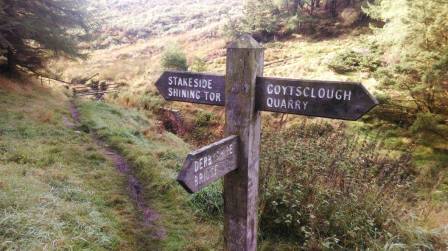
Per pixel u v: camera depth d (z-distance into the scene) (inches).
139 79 861.2
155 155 302.7
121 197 223.6
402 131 445.4
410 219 181.8
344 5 1144.2
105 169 273.6
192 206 207.9
